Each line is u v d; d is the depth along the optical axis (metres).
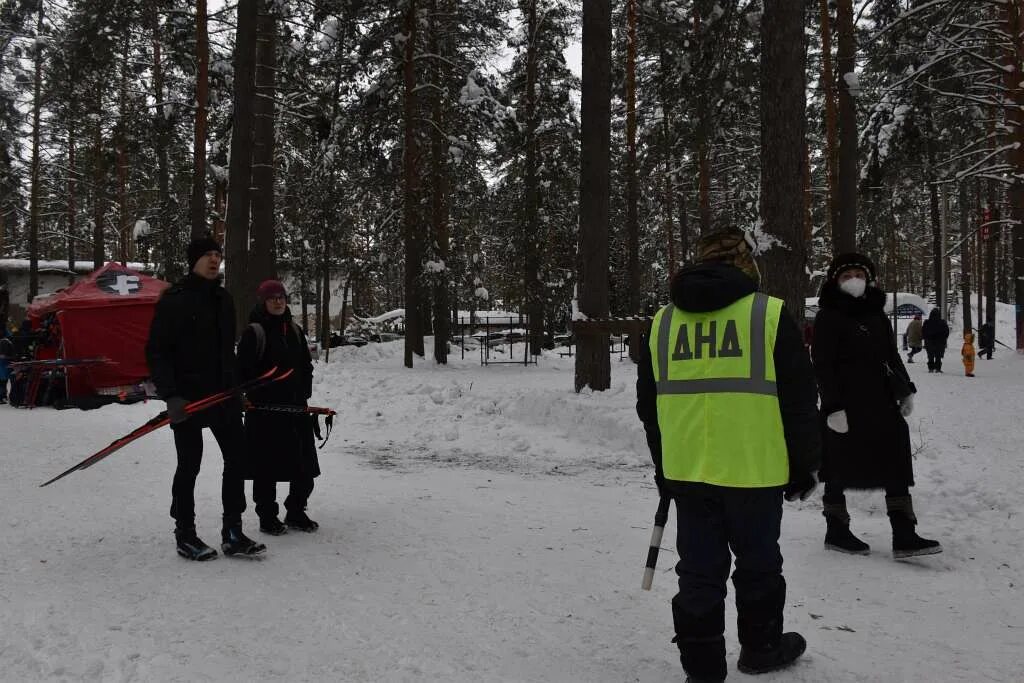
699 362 2.90
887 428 4.86
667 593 4.09
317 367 21.11
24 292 38.06
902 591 4.21
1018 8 18.50
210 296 4.66
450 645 3.31
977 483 6.55
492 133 22.94
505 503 6.27
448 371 21.19
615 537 5.25
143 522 5.40
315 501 6.27
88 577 4.16
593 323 12.27
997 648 3.36
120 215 36.06
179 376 4.56
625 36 23.11
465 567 4.48
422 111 22.50
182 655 3.11
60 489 6.45
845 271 4.93
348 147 22.98
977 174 20.98
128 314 14.13
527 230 26.91
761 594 2.99
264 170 18.75
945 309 39.12
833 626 3.66
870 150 20.58
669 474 2.94
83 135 30.89
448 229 26.00
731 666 3.15
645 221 35.78
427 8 21.72
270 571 4.35
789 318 2.86
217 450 8.57
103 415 11.93
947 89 20.69
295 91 19.45
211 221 25.56
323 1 18.22
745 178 31.30
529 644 3.35
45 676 2.87
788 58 9.09
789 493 2.97
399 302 65.00
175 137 23.89
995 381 18.03
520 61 26.34
